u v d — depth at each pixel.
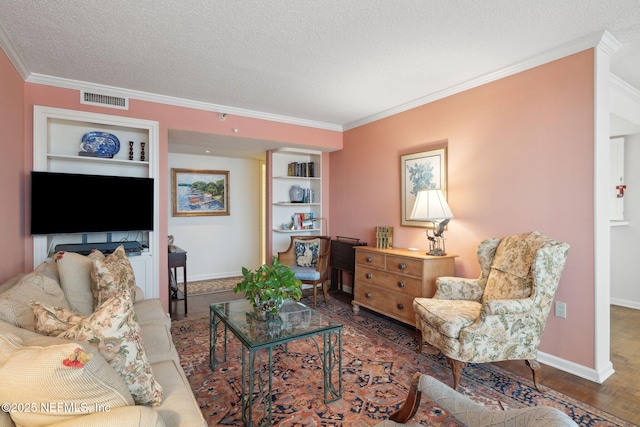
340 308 3.95
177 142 4.25
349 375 2.34
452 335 2.12
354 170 4.53
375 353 2.70
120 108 3.22
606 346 2.33
